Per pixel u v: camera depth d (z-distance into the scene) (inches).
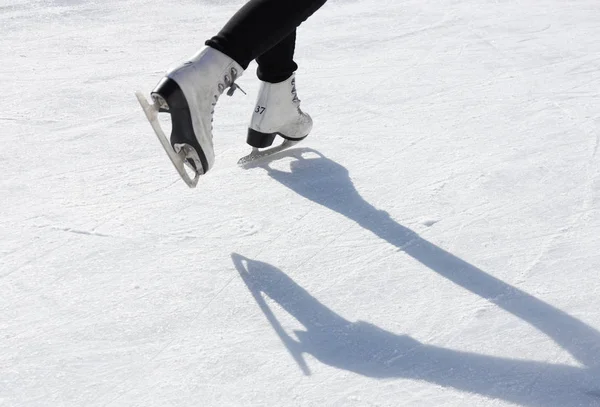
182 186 98.3
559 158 106.3
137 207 92.6
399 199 95.0
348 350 66.7
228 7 201.0
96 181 99.8
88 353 66.0
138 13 193.6
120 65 152.3
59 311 72.1
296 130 105.1
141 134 116.8
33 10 192.7
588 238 85.1
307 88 138.3
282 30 79.7
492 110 126.3
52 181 99.8
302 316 71.5
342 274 78.5
